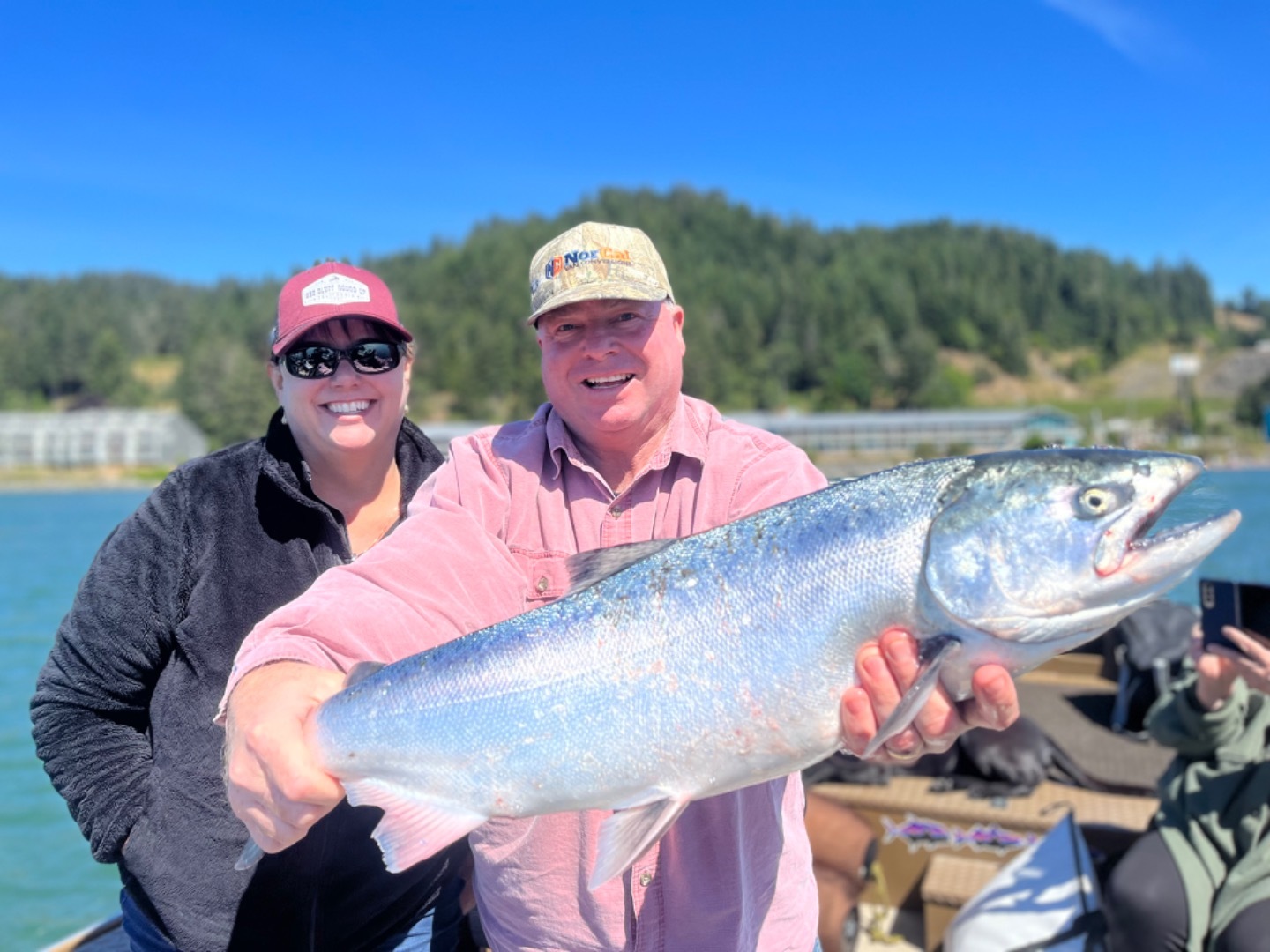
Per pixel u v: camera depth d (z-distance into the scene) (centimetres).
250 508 298
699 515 247
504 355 13188
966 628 217
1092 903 374
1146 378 17712
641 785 222
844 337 15712
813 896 256
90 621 281
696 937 232
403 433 343
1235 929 335
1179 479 220
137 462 12738
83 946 393
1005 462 226
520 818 238
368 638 236
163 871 273
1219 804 361
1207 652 360
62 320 15850
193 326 16912
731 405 13288
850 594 220
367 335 308
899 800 482
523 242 19038
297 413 309
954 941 391
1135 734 559
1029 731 502
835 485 234
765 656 220
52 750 281
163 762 280
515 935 246
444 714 226
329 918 281
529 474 256
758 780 223
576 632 229
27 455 12688
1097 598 216
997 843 461
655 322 242
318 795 217
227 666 286
